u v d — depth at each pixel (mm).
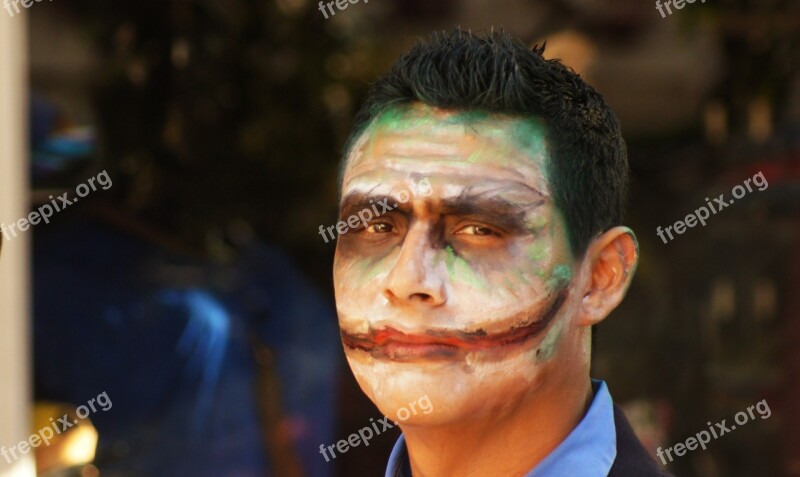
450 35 2801
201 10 6391
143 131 6176
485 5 7371
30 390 5262
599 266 2779
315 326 6086
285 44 6684
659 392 6590
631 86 7504
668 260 6820
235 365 5805
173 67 6285
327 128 6773
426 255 2592
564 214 2658
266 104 6629
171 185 6184
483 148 2621
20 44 5090
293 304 6078
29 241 5504
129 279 5805
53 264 5711
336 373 6078
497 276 2592
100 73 6266
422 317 2590
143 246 5914
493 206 2586
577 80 2781
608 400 2803
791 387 6324
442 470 2725
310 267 6566
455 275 2592
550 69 2738
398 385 2602
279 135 6633
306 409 5902
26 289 5152
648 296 6715
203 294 5879
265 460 5742
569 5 7379
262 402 5797
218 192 6371
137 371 5688
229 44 6504
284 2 6668
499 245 2605
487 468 2701
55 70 6227
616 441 2779
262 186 6578
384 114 2713
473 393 2592
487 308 2584
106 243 5824
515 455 2695
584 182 2701
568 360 2713
